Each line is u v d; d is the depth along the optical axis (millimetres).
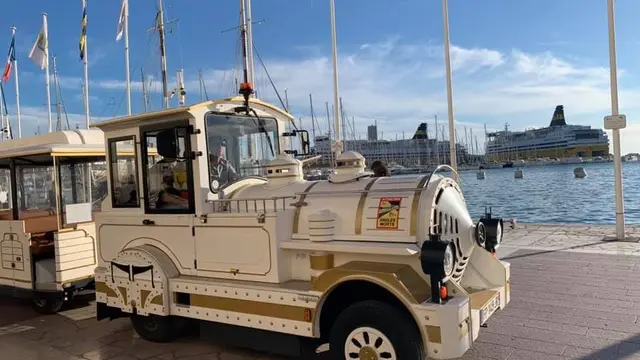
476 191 33469
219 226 4633
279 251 4312
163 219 5020
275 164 4859
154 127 5070
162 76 19578
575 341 4727
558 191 30969
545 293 6324
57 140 7578
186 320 5266
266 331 4402
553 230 11445
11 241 7191
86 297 7766
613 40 9734
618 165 9773
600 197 26094
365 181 4414
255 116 5438
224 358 4863
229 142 5113
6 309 7406
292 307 4090
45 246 7090
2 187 7641
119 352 5156
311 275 4203
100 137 8008
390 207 4051
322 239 4145
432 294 3555
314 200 4457
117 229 5469
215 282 4594
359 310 3764
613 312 5492
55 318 6715
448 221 4137
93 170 7539
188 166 4836
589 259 8148
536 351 4543
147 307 5004
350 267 3914
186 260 4895
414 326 3648
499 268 4562
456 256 4020
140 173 5227
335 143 13969
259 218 4383
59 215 6918
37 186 7277
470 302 3688
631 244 9297
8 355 5277
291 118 5875
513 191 32344
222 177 5008
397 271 3719
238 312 4410
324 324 4176
